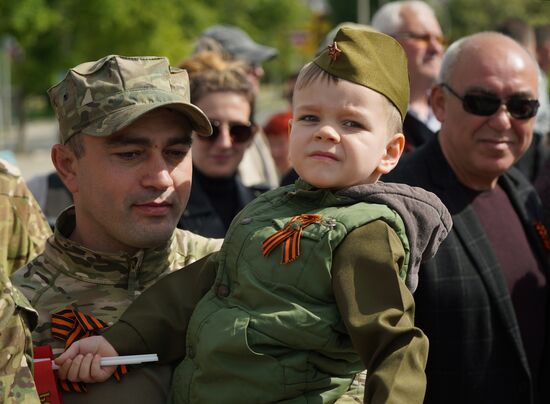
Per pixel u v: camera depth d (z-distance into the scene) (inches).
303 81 116.9
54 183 236.5
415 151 182.9
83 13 1117.1
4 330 101.9
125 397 119.2
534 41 368.8
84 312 128.4
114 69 124.8
